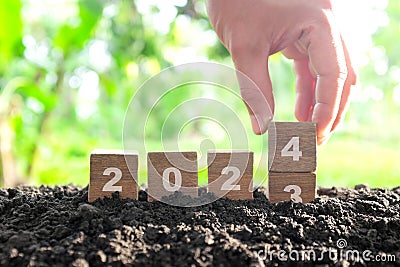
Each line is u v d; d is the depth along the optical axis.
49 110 1.75
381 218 0.68
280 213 0.70
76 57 1.99
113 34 2.15
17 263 0.55
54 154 1.82
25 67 2.10
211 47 2.20
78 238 0.59
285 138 0.75
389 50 1.60
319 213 0.70
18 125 1.72
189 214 0.66
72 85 2.39
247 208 0.70
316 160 0.75
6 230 0.63
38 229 0.63
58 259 0.55
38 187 0.92
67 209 0.70
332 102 0.77
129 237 0.59
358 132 1.70
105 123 2.51
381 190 0.87
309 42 0.80
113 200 0.72
